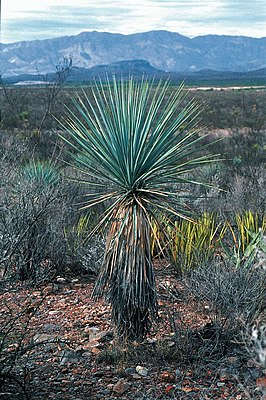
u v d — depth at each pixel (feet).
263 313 15.83
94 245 22.30
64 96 61.05
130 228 14.66
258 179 38.22
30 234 19.75
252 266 17.20
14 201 22.00
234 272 16.81
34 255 20.03
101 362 14.14
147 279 14.76
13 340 13.08
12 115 67.92
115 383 13.00
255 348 11.32
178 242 21.44
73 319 17.15
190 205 25.57
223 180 41.27
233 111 135.33
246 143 70.85
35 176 26.30
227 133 93.76
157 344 14.66
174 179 14.82
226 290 15.61
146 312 15.02
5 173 25.86
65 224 22.88
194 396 12.39
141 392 12.55
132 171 14.52
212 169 41.11
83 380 13.07
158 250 22.93
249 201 31.71
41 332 15.84
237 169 45.60
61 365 13.82
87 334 16.02
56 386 12.65
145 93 14.83
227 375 13.15
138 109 14.67
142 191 14.73
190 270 19.79
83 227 24.53
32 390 12.13
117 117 14.64
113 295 15.06
